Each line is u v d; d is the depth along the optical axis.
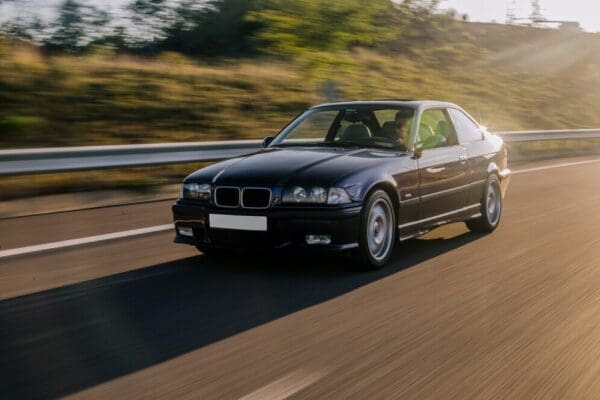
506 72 39.94
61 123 14.20
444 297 5.08
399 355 3.89
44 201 9.27
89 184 10.30
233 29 28.22
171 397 3.30
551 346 4.05
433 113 6.99
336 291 5.22
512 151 18.05
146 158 10.21
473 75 35.69
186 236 6.00
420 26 41.19
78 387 3.41
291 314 4.64
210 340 4.12
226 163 6.10
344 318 4.56
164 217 8.25
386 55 33.88
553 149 20.42
